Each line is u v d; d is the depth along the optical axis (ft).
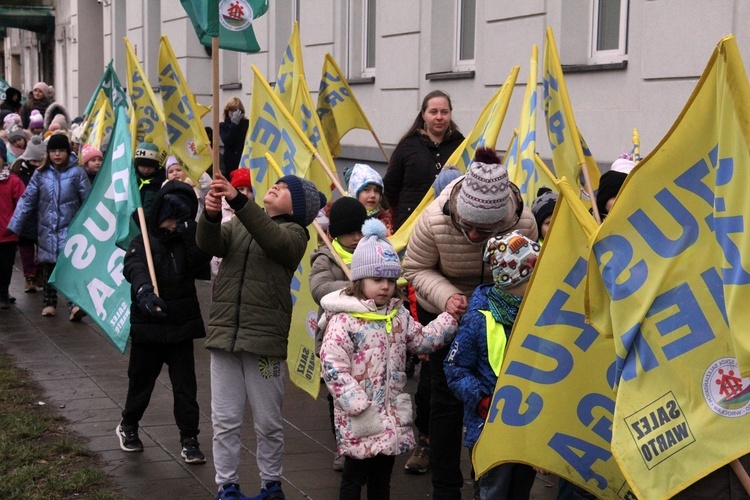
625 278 11.94
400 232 20.84
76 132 50.90
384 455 15.61
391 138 42.22
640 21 28.30
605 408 13.47
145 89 32.91
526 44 32.94
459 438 16.30
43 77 116.88
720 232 10.82
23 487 17.85
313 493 17.94
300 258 17.24
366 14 45.91
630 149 28.68
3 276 35.60
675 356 11.57
